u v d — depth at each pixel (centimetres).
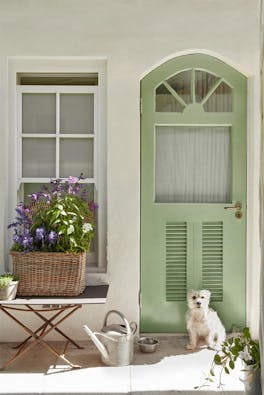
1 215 410
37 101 428
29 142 429
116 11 410
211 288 425
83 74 429
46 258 361
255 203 416
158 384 333
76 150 429
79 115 429
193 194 429
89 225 374
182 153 428
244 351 308
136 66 411
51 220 362
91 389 325
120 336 362
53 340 414
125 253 414
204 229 425
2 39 409
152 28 410
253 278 417
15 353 388
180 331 423
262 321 274
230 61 414
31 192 429
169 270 423
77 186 387
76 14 409
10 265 418
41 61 420
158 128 427
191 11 410
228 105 426
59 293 364
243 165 425
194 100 423
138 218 415
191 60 420
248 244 423
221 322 423
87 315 413
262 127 292
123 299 414
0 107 411
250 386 296
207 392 322
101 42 410
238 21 411
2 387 327
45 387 328
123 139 413
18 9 409
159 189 428
